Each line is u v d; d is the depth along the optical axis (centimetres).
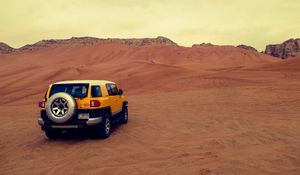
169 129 1091
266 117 1223
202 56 13425
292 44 19050
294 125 1042
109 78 5316
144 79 4631
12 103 3531
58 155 810
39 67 8538
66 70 6775
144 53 13475
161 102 1984
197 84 3441
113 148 855
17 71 8112
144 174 630
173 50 14062
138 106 1850
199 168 645
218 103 1745
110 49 14050
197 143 866
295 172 598
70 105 888
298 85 2514
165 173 627
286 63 5100
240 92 2227
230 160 689
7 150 894
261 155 717
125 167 682
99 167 691
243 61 12719
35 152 853
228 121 1177
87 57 13188
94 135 1037
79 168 691
